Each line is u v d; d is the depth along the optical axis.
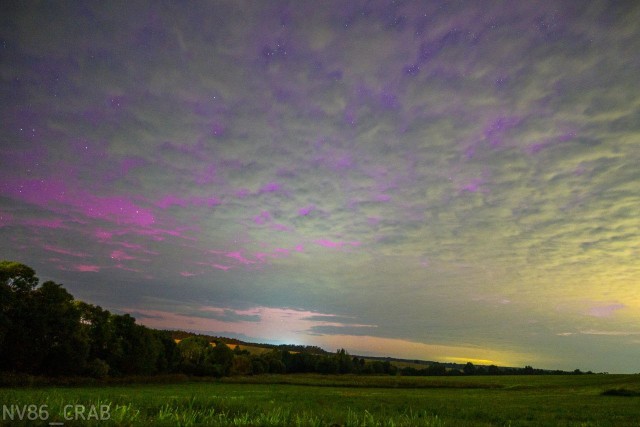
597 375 126.25
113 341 64.06
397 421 14.05
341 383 91.56
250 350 156.12
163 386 57.44
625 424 24.70
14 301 42.00
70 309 49.78
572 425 24.25
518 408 37.41
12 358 42.59
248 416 12.34
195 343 107.06
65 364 47.53
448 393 67.62
